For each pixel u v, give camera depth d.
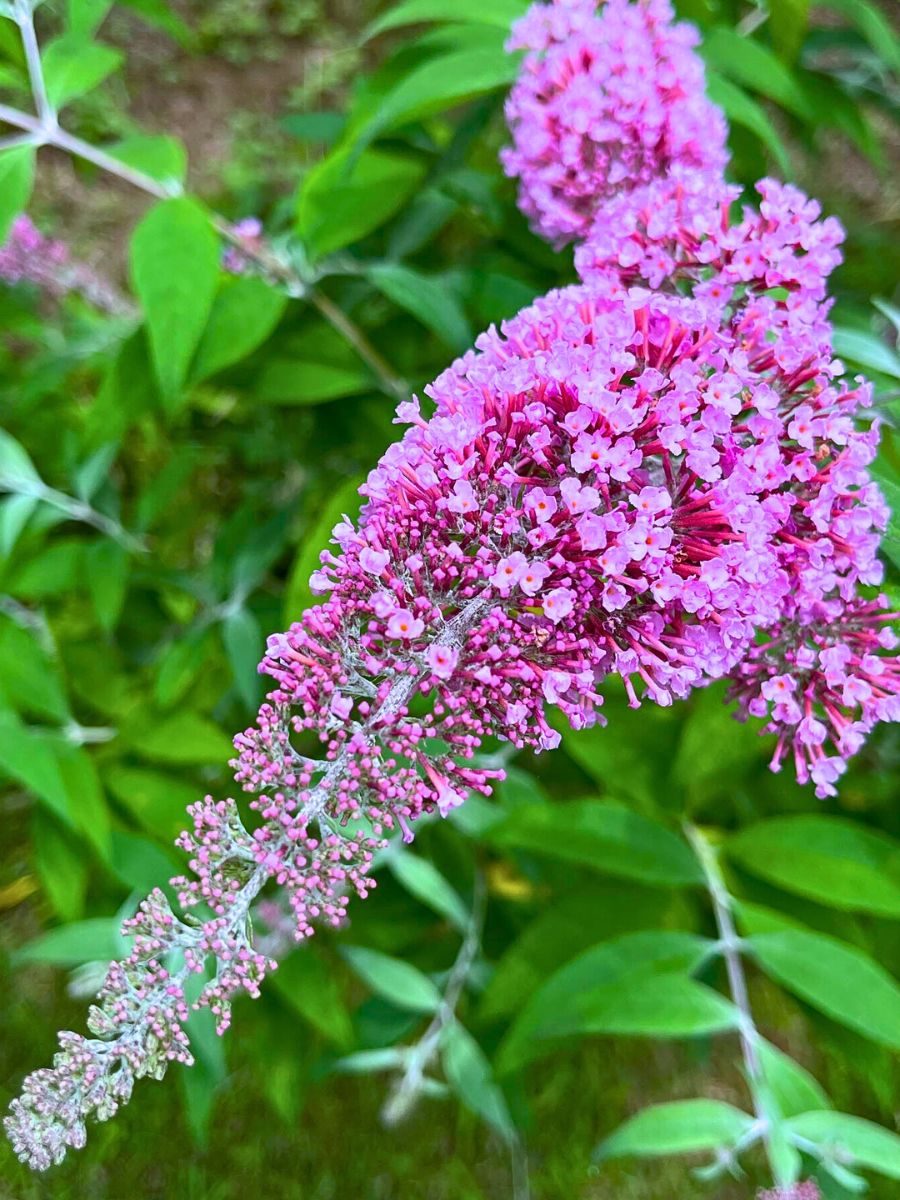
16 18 0.43
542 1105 0.74
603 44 0.39
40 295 0.73
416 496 0.26
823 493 0.28
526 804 0.47
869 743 0.57
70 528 0.73
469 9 0.43
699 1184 0.73
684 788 0.48
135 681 0.66
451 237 0.76
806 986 0.39
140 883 0.52
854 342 0.40
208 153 1.14
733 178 0.59
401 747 0.25
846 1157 0.36
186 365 0.41
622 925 0.47
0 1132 0.72
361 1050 0.58
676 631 0.27
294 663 0.25
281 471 0.81
